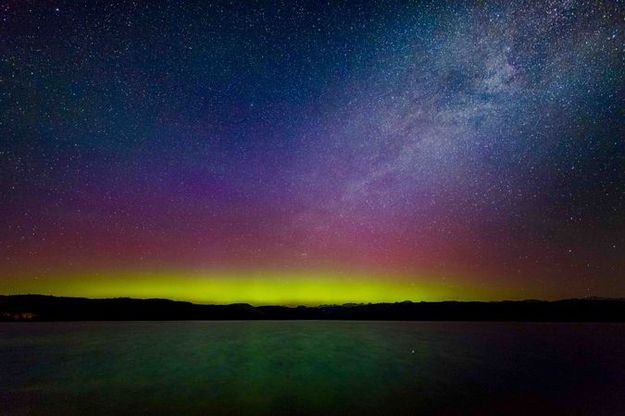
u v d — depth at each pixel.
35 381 9.34
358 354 13.05
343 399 7.95
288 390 8.57
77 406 7.51
